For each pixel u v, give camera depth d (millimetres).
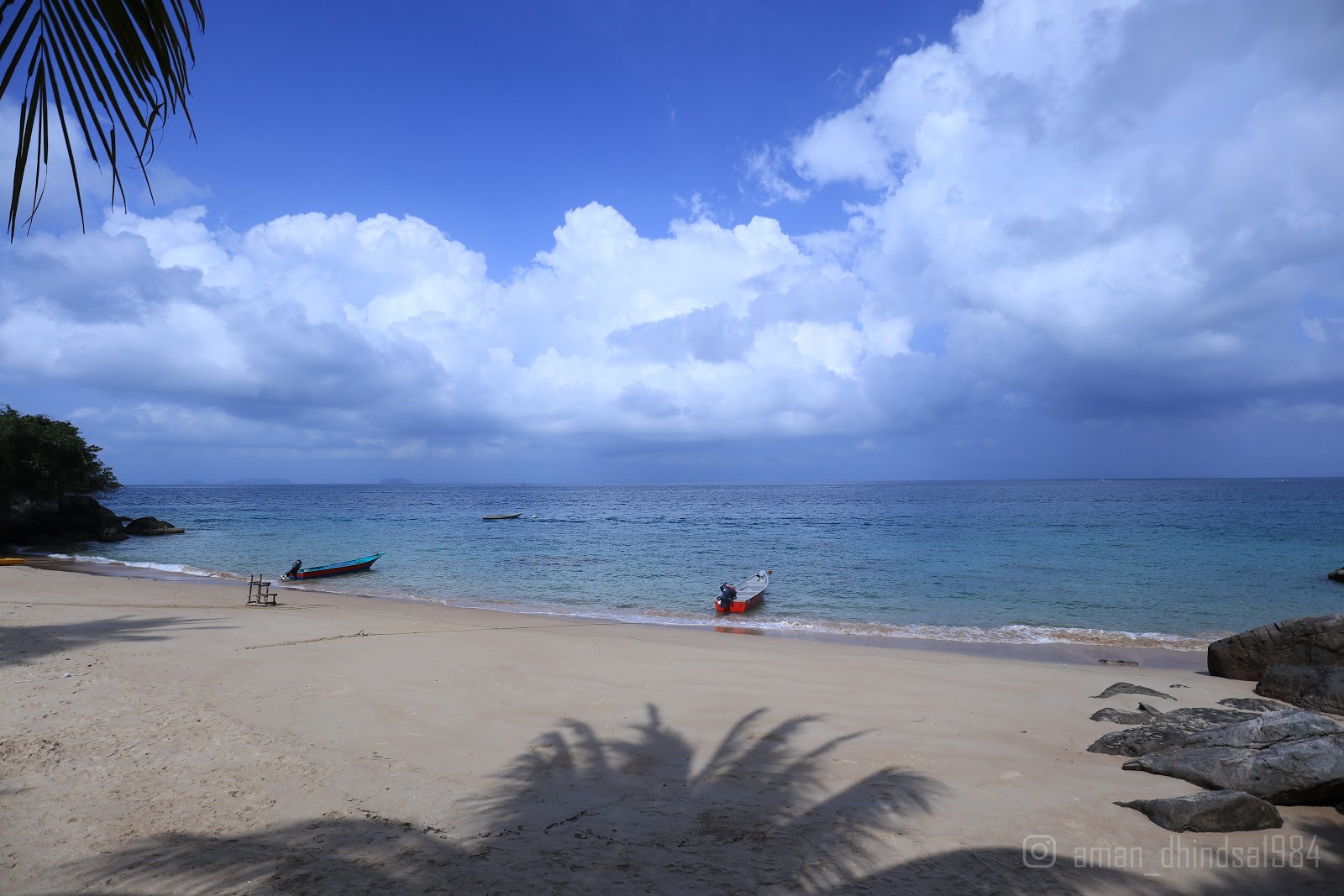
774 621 20250
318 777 6238
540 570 32750
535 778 6383
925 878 4535
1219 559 34344
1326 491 146125
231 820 5297
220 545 44281
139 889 4219
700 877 4500
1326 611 21734
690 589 27188
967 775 6535
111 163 2547
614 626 18000
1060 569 31359
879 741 7703
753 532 57188
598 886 4352
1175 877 4609
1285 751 5887
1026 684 11125
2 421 42031
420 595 24875
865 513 84312
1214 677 13070
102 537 45406
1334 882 4559
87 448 47031
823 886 4406
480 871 4523
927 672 11914
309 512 90500
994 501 113750
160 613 15742
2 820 5184
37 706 7984
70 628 12945
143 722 7598
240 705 8367
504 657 11930
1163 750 6938
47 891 4184
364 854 4738
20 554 36719
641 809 5680
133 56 2621
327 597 22625
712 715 8680
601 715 8578
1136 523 59781
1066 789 6148
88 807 5457
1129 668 14156
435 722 8062
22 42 2420
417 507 109250
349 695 9023
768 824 5379
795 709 9039
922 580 28609
